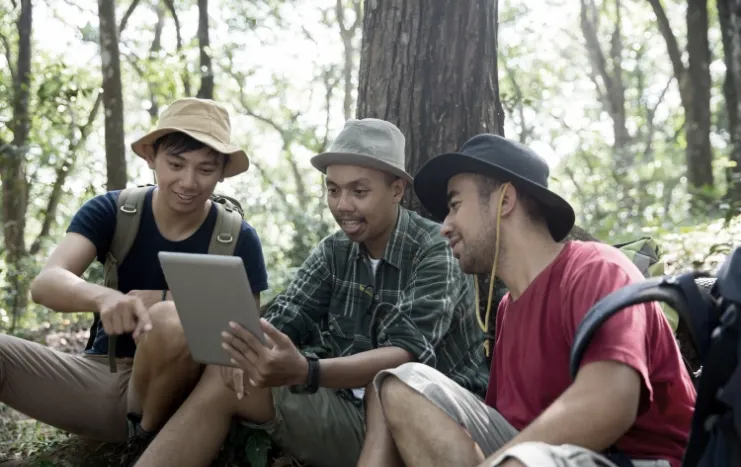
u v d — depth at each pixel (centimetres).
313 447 350
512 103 1728
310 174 3209
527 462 198
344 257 376
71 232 364
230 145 370
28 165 1864
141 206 371
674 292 217
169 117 361
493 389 290
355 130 353
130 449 376
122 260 370
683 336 363
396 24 473
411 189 462
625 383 227
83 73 2144
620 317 233
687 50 1850
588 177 2448
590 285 251
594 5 3019
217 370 327
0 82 1833
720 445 203
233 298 284
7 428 491
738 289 205
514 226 274
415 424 256
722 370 202
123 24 2212
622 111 2880
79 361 367
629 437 252
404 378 260
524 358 268
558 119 3319
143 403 344
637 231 1222
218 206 381
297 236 1118
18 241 1745
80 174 1917
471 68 469
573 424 224
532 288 267
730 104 1577
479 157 276
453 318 352
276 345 300
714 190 1314
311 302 380
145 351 325
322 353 374
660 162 2128
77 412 365
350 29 2764
